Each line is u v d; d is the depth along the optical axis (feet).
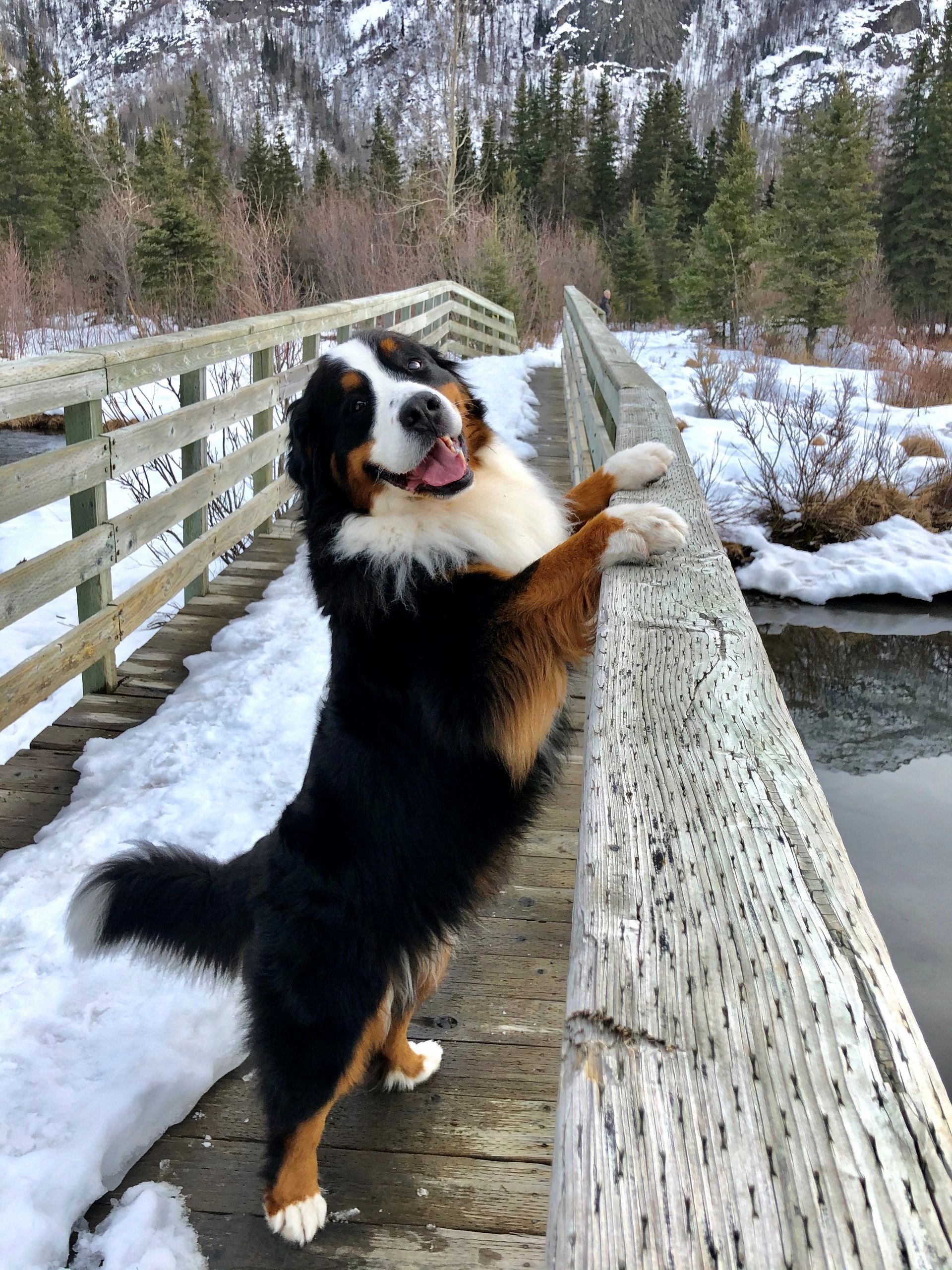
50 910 9.48
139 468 27.14
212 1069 7.61
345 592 7.10
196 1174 6.89
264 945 6.63
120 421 30.60
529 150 188.24
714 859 3.32
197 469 17.76
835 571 35.27
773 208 120.06
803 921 2.99
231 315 49.24
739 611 5.46
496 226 90.94
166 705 14.12
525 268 92.84
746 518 37.70
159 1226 6.43
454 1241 6.34
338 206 84.48
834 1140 2.24
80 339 70.38
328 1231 6.42
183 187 116.88
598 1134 2.28
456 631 6.53
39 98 153.99
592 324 25.80
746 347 93.15
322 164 151.33
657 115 202.59
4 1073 7.45
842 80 103.45
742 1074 2.43
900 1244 1.99
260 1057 6.46
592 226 173.27
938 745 24.23
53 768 12.70
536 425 34.14
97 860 10.33
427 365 8.00
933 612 33.60
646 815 3.59
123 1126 6.99
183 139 147.84
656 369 70.08
